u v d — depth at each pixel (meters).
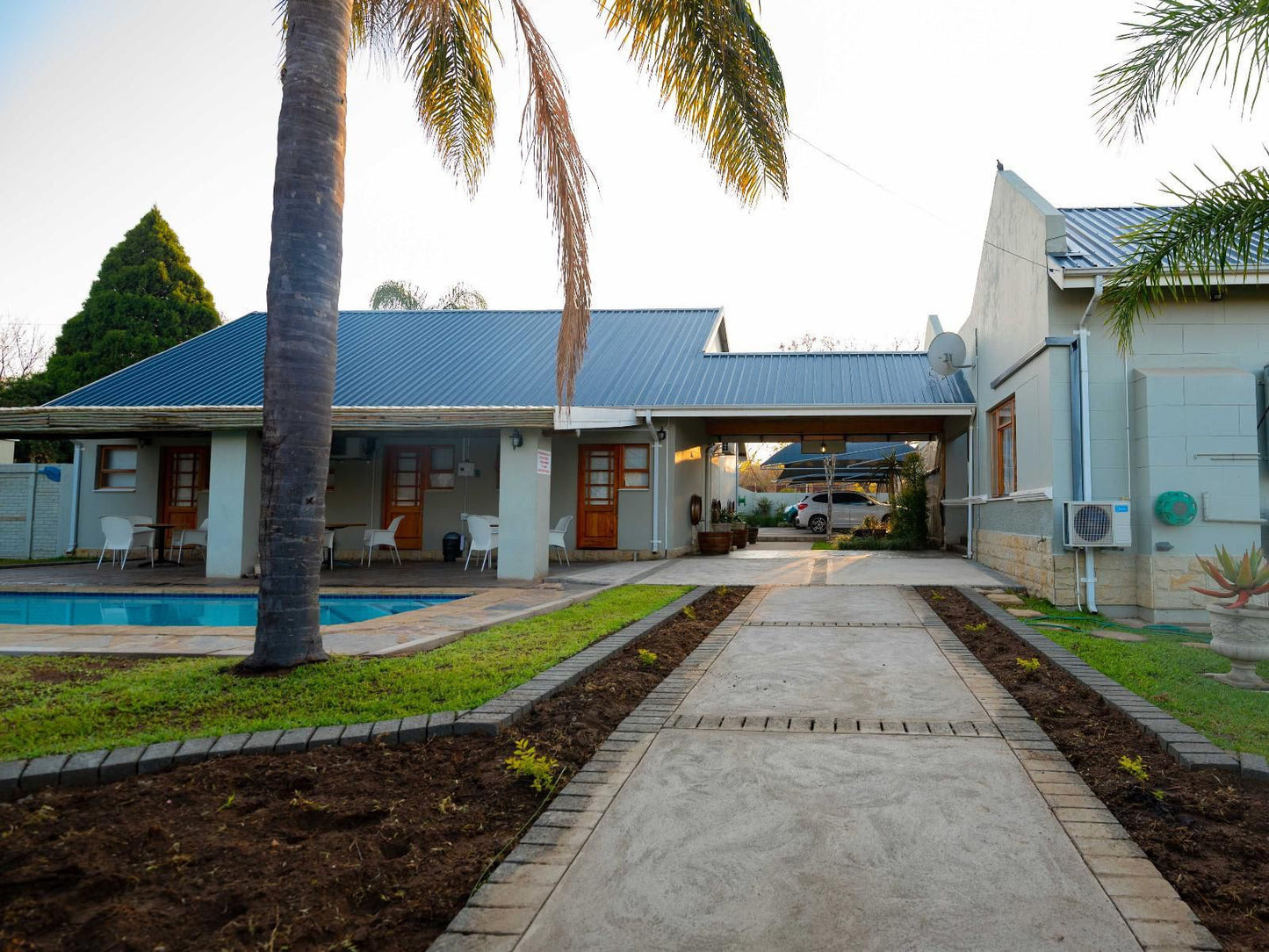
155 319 26.05
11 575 13.26
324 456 5.57
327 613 10.19
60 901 2.44
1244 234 5.76
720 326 22.17
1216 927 2.45
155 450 17.05
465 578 12.54
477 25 8.49
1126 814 3.26
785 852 2.96
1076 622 8.42
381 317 21.47
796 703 4.94
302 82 5.54
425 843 2.99
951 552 17.55
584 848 2.98
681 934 2.43
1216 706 4.84
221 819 3.08
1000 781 3.61
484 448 16.19
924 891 2.67
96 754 3.56
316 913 2.46
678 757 3.94
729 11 7.26
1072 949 2.33
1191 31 5.98
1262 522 8.98
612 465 16.22
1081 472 9.50
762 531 29.33
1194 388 9.15
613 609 8.72
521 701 4.56
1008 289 12.00
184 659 6.05
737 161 8.27
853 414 15.20
